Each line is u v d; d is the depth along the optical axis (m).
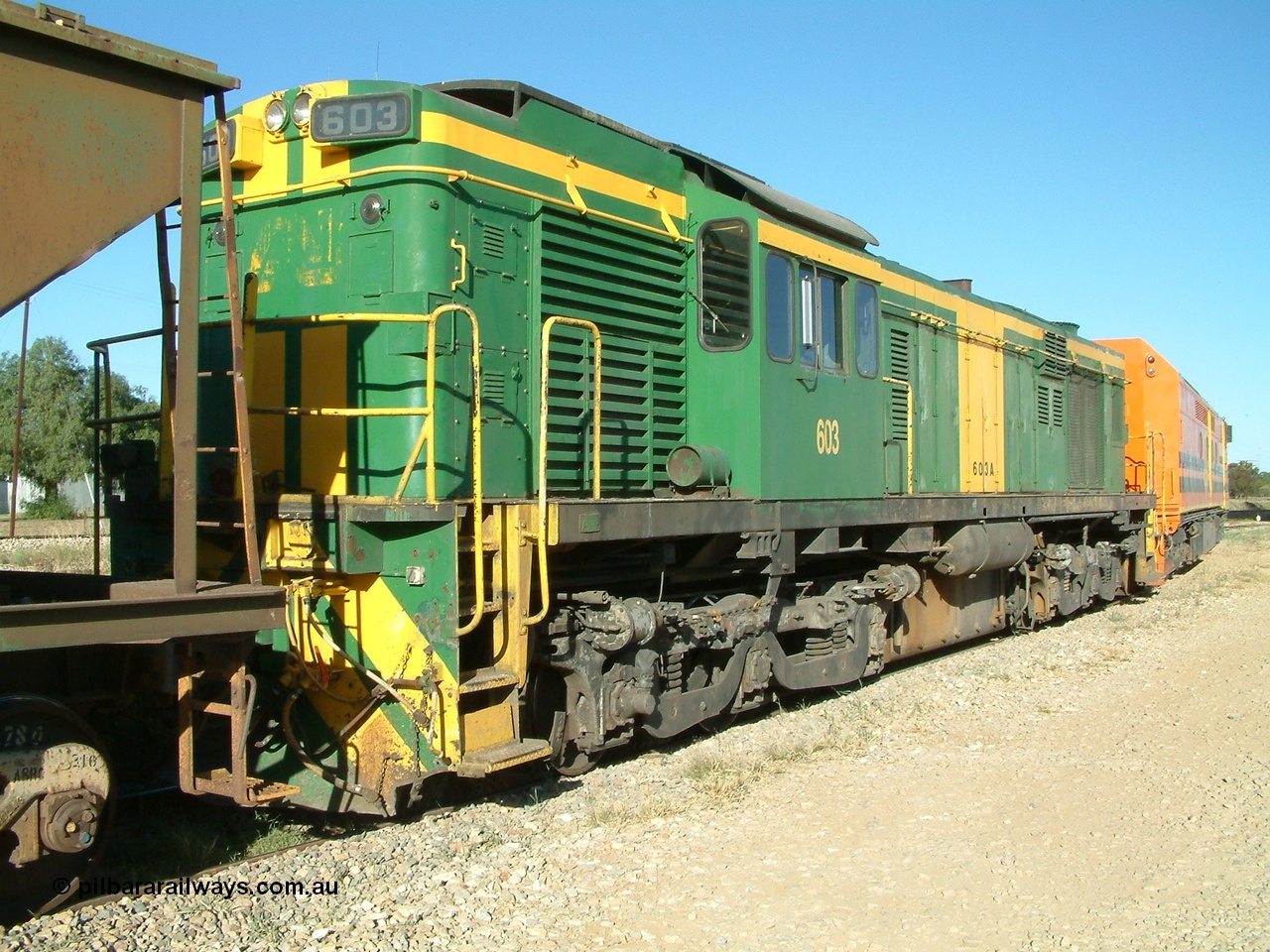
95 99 4.11
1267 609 15.48
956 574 10.88
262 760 5.70
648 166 7.46
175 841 5.10
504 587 5.68
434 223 5.82
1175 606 15.77
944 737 7.50
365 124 5.81
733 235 7.61
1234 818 5.74
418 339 5.72
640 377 7.23
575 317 6.69
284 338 6.17
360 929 4.19
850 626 9.01
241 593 4.56
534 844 5.26
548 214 6.54
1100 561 15.41
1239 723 8.03
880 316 9.60
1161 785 6.34
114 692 5.04
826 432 8.46
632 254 7.25
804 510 8.05
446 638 5.31
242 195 6.33
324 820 5.70
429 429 5.36
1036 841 5.35
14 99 3.89
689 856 5.11
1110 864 5.05
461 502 5.48
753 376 7.49
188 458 4.39
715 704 7.38
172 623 4.30
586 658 6.30
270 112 6.19
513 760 5.38
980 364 12.11
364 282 5.91
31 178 3.93
